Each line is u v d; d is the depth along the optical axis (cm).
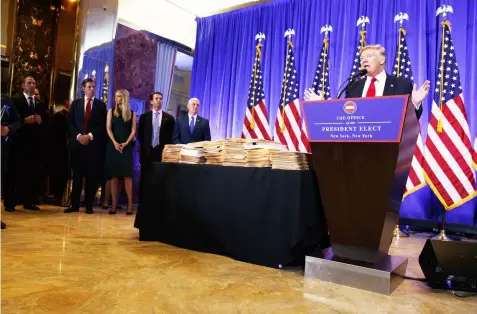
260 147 243
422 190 436
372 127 181
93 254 235
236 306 154
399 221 443
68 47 511
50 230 310
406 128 181
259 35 591
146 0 620
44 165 498
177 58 682
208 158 275
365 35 488
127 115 464
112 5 532
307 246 220
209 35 651
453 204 400
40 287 167
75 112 444
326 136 195
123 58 591
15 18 501
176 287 176
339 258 203
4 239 265
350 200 194
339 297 173
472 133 411
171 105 673
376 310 158
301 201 212
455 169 404
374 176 185
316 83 524
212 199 256
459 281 190
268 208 227
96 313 140
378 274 184
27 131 434
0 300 149
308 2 547
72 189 443
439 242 198
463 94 418
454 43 425
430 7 448
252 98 585
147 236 290
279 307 156
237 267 220
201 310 148
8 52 518
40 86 521
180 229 272
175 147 294
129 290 168
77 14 505
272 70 571
